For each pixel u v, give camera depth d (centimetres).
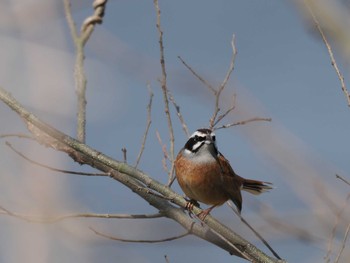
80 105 1091
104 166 1068
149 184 1015
